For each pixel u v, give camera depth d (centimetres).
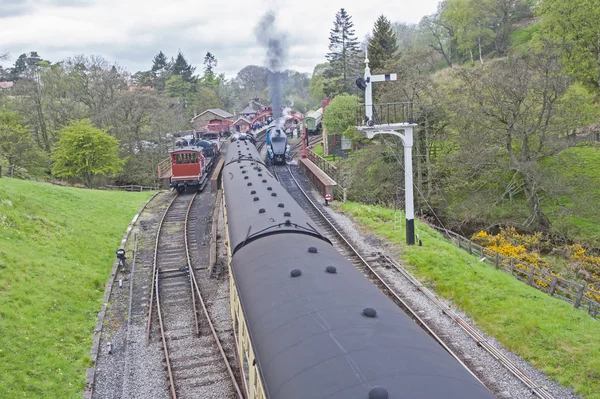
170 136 5047
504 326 1242
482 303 1367
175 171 3109
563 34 3544
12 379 1039
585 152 3061
